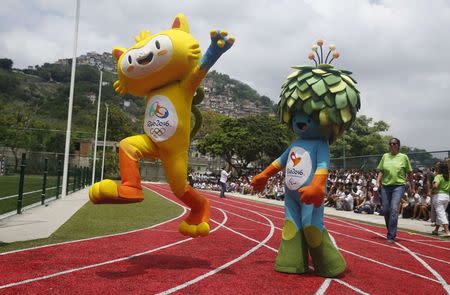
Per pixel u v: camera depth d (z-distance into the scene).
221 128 57.53
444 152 18.23
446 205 11.76
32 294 4.66
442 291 5.73
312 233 6.13
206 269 6.26
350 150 56.44
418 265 7.49
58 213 12.98
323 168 6.09
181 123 5.95
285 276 6.06
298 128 6.49
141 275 5.73
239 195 33.84
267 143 53.94
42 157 41.12
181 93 6.02
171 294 4.89
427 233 12.31
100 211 14.24
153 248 7.80
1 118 60.12
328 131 6.38
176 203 19.56
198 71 5.88
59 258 6.54
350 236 11.07
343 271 6.21
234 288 5.28
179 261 6.76
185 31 6.27
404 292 5.56
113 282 5.30
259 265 6.73
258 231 11.15
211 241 9.00
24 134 59.84
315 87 6.27
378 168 10.26
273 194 30.16
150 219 12.60
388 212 10.14
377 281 6.07
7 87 106.56
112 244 7.98
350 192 21.19
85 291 4.86
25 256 6.57
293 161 6.38
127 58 6.06
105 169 50.12
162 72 5.91
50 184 27.97
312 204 6.19
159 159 6.21
